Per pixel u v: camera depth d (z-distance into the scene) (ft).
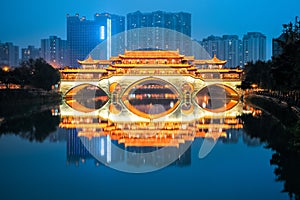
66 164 138.00
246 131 209.36
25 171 128.47
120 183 115.75
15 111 328.29
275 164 134.31
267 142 173.78
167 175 123.34
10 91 366.43
